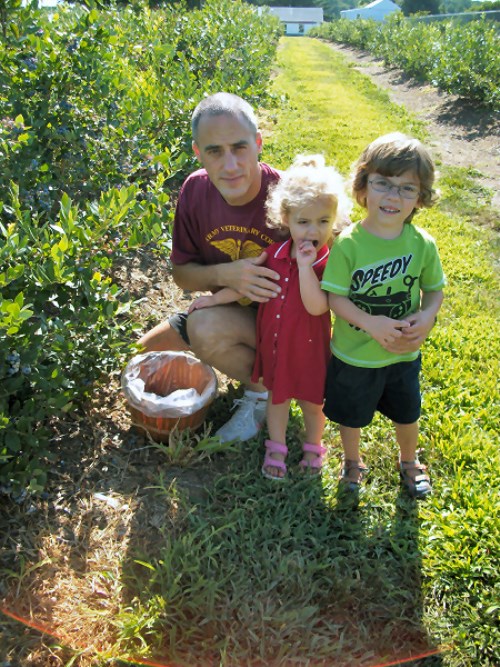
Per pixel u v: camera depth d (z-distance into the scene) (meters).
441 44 14.07
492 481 2.84
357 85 14.65
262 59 11.13
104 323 2.92
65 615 2.15
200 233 2.93
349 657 2.12
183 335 3.05
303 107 11.34
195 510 2.58
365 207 2.48
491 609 2.27
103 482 2.69
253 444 2.95
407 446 2.80
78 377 2.89
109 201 3.07
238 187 2.59
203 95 5.71
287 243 2.63
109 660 2.02
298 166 2.60
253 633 2.12
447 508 2.73
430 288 2.53
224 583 2.29
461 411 3.31
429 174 2.29
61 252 2.64
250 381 3.04
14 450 2.37
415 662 2.13
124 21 7.50
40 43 3.95
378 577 2.36
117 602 2.21
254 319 2.92
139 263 4.45
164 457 2.87
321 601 2.30
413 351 2.48
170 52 6.59
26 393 2.63
